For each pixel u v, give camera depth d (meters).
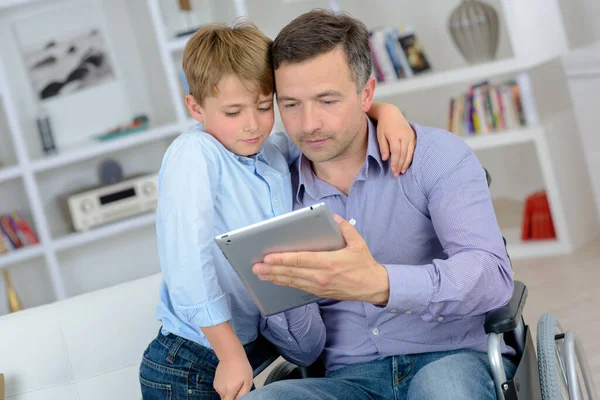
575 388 1.62
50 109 4.07
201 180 1.58
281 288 1.51
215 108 1.65
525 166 4.48
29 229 3.91
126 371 1.93
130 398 1.93
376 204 1.73
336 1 4.30
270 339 1.76
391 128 1.72
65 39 4.07
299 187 1.80
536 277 3.52
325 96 1.61
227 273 1.70
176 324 1.73
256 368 1.74
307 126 1.62
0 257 3.74
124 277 4.16
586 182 3.91
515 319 1.49
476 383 1.47
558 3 3.85
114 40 4.11
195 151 1.60
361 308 1.75
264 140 1.70
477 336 1.71
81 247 4.09
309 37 1.59
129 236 4.16
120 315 1.94
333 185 1.78
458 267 1.54
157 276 2.01
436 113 4.62
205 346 1.72
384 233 1.74
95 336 1.92
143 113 4.15
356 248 1.46
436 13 4.49
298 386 1.58
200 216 1.57
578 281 3.35
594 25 3.80
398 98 4.67
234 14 3.91
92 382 1.91
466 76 3.82
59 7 4.05
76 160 3.81
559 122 3.83
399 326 1.72
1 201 4.00
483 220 1.63
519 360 1.64
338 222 1.49
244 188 1.68
